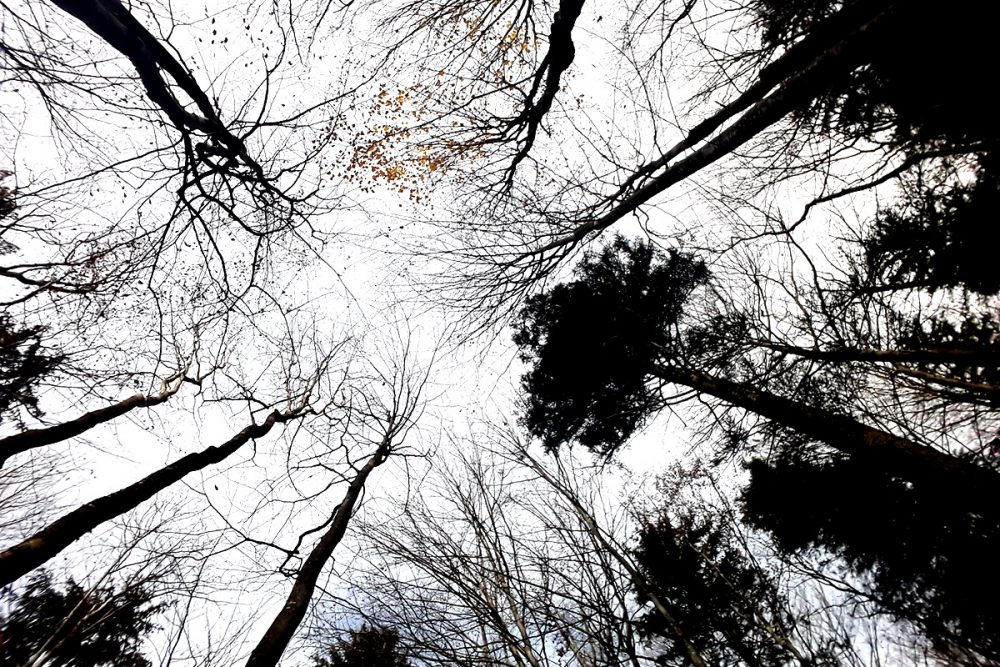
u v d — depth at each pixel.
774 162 6.93
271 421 8.38
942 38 4.70
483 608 5.80
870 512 6.72
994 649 5.72
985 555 5.75
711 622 6.39
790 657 6.48
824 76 4.89
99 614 7.09
